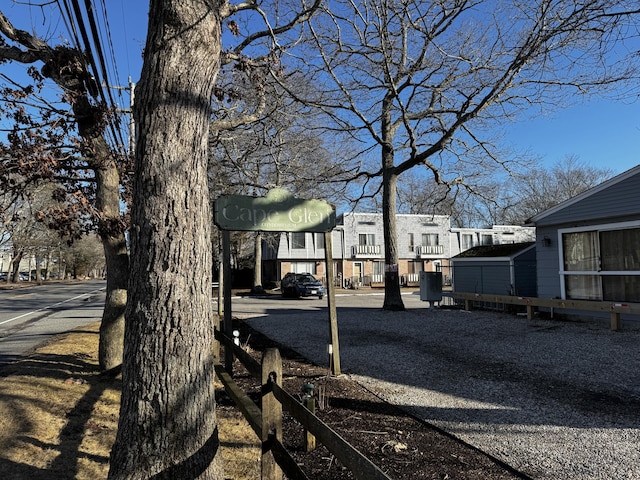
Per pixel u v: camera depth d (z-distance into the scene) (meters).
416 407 5.15
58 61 5.81
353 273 38.81
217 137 8.46
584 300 11.33
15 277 60.50
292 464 2.41
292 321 13.26
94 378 6.12
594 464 3.61
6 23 5.67
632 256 10.49
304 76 9.76
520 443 4.08
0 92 5.42
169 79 2.76
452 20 10.05
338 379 6.42
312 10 6.49
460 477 3.41
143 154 2.75
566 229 12.02
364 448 3.96
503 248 16.08
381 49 9.75
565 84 9.86
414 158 13.95
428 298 15.77
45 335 11.22
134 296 2.68
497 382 6.15
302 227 6.75
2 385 5.48
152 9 2.86
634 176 10.23
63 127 6.10
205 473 2.63
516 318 12.55
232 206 6.48
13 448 3.71
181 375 2.61
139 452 2.51
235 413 5.02
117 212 6.45
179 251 2.68
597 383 5.97
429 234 41.22
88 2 4.62
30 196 6.47
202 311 2.77
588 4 6.45
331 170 14.99
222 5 3.14
